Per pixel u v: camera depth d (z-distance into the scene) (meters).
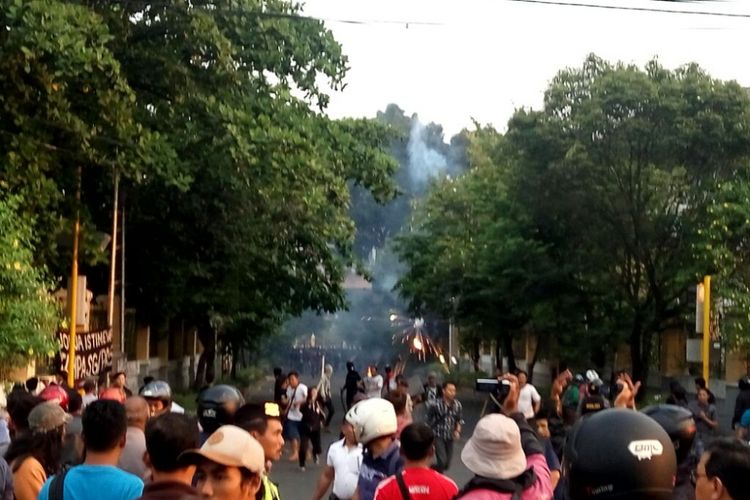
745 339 25.48
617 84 30.27
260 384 55.97
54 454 7.30
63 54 17.33
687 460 5.12
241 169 22.41
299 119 24.25
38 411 7.32
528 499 5.95
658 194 31.39
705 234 27.70
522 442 6.72
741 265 27.45
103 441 5.80
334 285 34.69
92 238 20.77
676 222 31.53
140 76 22.28
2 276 16.14
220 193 27.67
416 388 37.75
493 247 37.69
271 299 35.44
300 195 23.61
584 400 9.98
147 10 22.14
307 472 20.98
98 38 18.38
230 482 4.62
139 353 37.75
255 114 23.27
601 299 35.47
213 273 31.61
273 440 6.50
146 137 19.72
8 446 7.76
